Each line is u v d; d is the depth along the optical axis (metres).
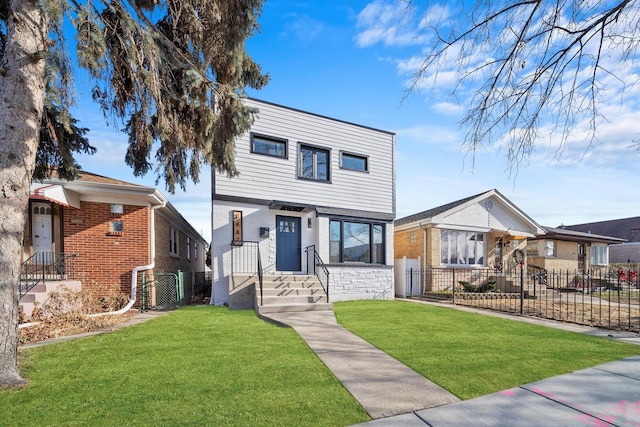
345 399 3.71
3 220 4.35
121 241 10.77
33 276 9.60
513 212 18.58
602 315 9.62
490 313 9.76
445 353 5.44
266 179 11.80
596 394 3.89
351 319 8.40
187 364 4.78
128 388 3.96
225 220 11.12
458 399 3.74
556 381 4.27
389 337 6.48
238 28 6.68
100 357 5.11
